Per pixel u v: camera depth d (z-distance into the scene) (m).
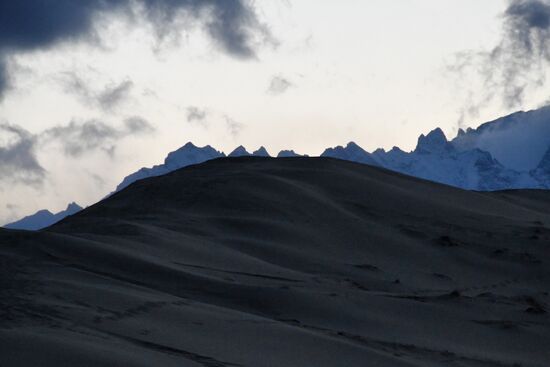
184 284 86.06
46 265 82.31
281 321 77.56
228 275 95.25
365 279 111.50
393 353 72.12
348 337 74.81
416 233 136.88
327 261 117.75
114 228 111.62
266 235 124.81
